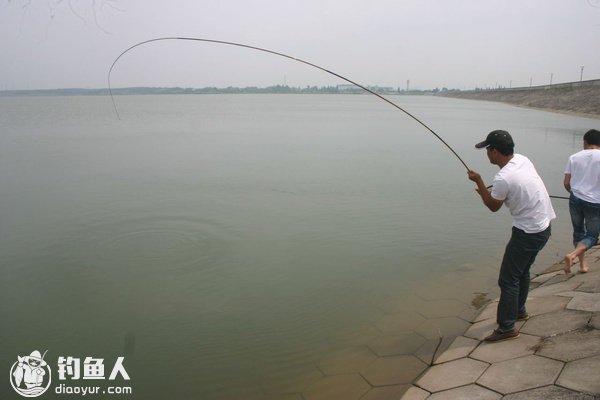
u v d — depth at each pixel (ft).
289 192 37.47
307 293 18.38
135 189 38.93
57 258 22.39
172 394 12.35
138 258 22.21
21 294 18.53
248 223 28.35
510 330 12.54
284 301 17.69
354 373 12.80
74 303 17.74
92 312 17.01
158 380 12.99
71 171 47.98
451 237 25.29
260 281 19.51
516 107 264.11
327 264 21.53
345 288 18.76
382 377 12.47
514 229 11.93
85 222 28.63
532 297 15.29
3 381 13.12
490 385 10.64
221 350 14.38
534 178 11.54
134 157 58.44
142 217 29.66
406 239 24.93
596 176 15.57
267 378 12.90
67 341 15.14
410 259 21.90
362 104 398.42
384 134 93.04
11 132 96.63
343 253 22.97
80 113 203.72
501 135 11.89
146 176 45.01
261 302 17.62
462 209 31.63
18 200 34.83
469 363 11.93
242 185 40.50
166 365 13.69
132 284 19.26
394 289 18.48
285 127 114.01
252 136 88.79
